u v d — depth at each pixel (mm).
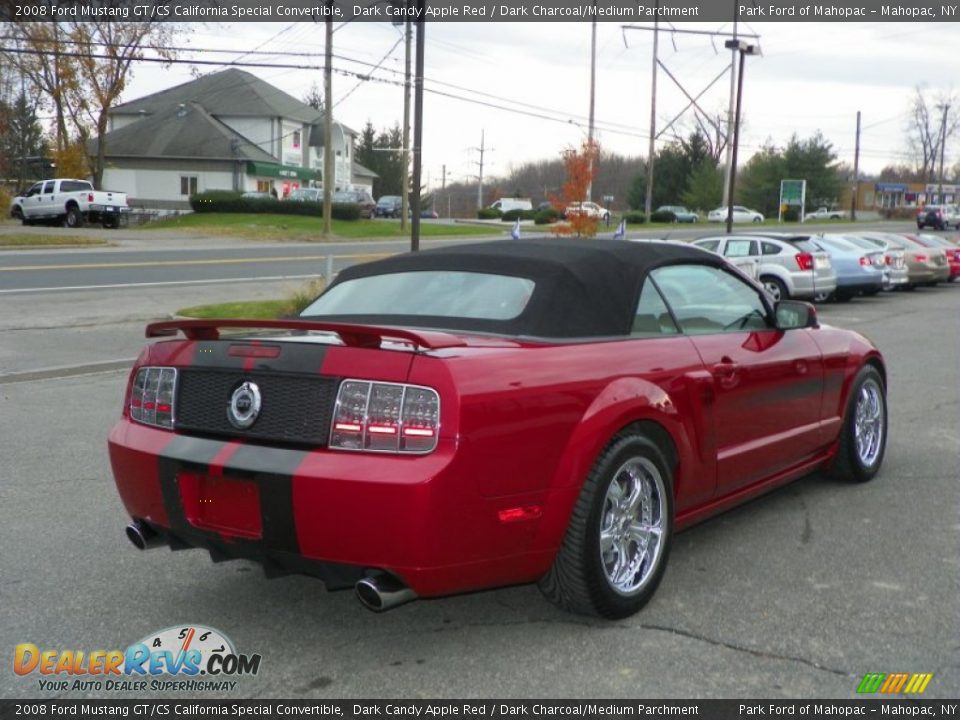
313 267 29422
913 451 7566
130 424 4398
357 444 3672
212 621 4410
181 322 4102
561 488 3965
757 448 5293
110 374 11969
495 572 3859
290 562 3850
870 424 6684
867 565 5016
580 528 4055
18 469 7160
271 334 4301
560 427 3963
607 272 4707
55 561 5191
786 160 94812
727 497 5227
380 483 3555
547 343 4219
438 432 3609
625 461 4238
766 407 5367
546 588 4254
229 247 37531
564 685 3727
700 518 5027
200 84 70812
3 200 44188
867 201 105562
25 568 5082
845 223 75125
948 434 8172
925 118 104938
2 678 3879
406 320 4699
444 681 3781
